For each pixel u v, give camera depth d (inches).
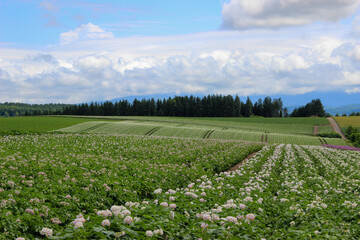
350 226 358.9
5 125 2952.8
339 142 2795.3
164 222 305.3
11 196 391.5
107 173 666.8
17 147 1048.2
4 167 597.0
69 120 3543.3
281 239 317.1
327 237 300.2
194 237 290.8
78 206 450.0
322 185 650.8
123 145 1342.3
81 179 569.3
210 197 469.7
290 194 517.7
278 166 946.1
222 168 967.0
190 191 474.0
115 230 276.2
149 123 3565.5
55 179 556.7
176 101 6476.4
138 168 749.9
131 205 369.1
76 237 247.8
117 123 3174.2
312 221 364.5
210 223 325.7
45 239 269.1
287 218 398.6
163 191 617.3
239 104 6304.1
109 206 499.5
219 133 2881.4
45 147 1076.5
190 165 957.2
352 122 4478.3
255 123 4335.6
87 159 812.6
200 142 1667.1
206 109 6156.5
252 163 951.6
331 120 4731.8
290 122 4532.5
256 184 596.7
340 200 488.4
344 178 745.6
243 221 337.7
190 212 381.1
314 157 1314.0
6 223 314.0
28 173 577.6
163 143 1547.7
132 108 6220.5
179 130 2893.7
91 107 6176.2
